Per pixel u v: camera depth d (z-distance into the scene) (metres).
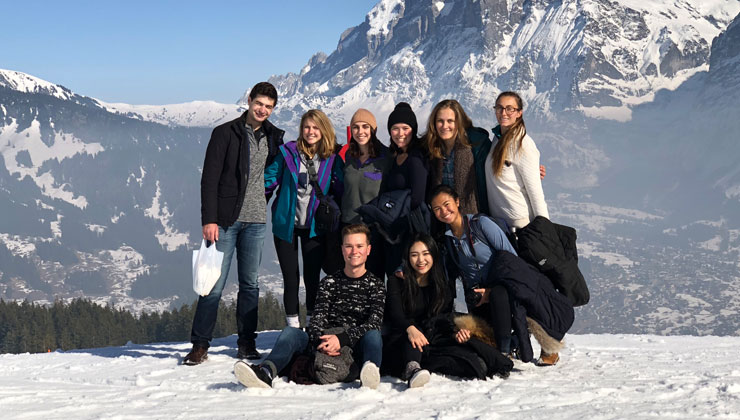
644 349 7.28
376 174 6.11
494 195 5.80
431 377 5.07
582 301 5.44
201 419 3.62
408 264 5.35
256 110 6.20
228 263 6.27
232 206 6.15
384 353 5.18
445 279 5.36
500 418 3.55
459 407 3.77
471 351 5.04
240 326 6.34
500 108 5.68
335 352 4.96
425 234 5.31
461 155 5.84
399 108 6.02
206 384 4.85
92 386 5.01
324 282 5.38
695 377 4.98
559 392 4.31
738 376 5.01
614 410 3.74
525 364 5.76
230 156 6.15
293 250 6.28
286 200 6.24
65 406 3.92
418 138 6.10
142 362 6.35
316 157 6.24
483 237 5.43
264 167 6.44
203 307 6.11
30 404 4.00
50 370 6.25
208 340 6.12
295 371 5.00
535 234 5.37
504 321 5.18
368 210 5.91
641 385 4.63
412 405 4.03
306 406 4.01
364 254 5.30
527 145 5.64
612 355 6.50
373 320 5.13
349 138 6.25
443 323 5.23
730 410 3.69
